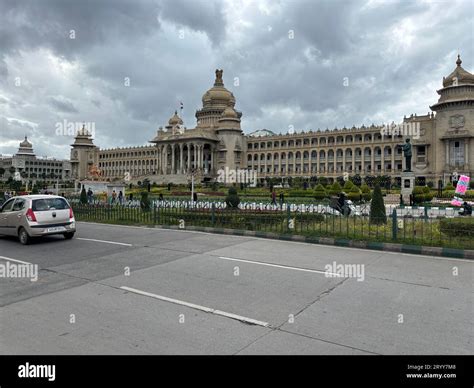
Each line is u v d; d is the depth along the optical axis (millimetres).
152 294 8219
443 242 13461
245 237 16844
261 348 5590
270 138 116250
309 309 7203
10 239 17109
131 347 5668
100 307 7438
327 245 14609
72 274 10148
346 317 6781
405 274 9898
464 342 5766
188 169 111125
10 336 6129
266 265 10969
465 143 79812
